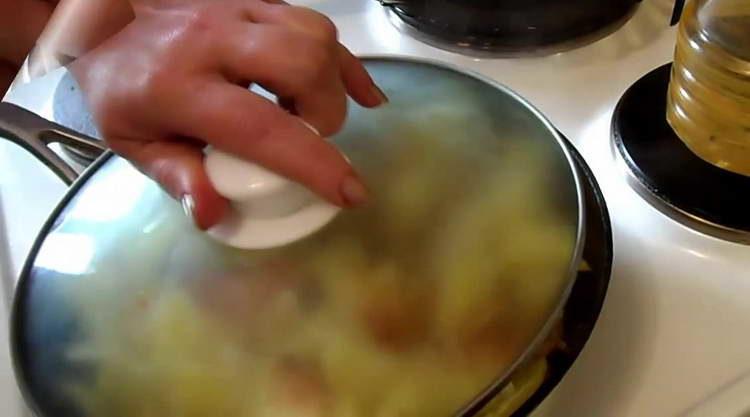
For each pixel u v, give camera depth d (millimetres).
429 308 419
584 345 437
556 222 449
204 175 414
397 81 535
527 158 477
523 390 406
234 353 421
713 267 520
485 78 531
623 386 478
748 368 472
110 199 510
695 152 550
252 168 406
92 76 447
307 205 422
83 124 641
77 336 453
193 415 411
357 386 404
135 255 472
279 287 431
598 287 446
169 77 416
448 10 676
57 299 471
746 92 515
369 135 489
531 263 433
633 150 566
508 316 417
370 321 417
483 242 439
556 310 416
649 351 490
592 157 588
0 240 618
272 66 417
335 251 435
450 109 506
